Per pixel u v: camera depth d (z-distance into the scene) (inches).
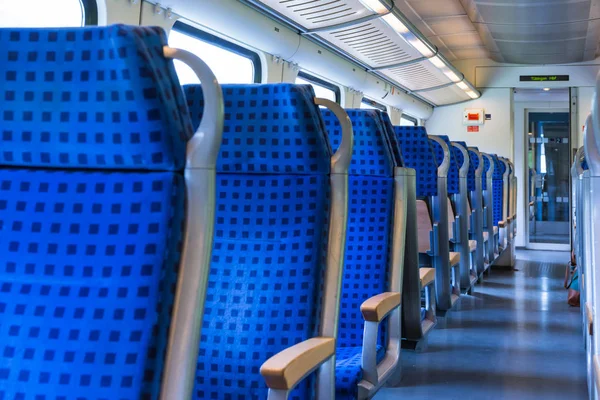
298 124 70.7
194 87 73.4
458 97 482.6
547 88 485.7
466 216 246.5
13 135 40.6
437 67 362.0
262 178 73.7
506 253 370.0
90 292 39.4
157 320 38.5
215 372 75.6
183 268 39.8
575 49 429.1
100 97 38.5
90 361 38.6
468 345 182.2
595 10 324.8
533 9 322.7
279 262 73.0
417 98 454.6
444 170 195.5
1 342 40.3
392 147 116.6
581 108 479.5
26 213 41.1
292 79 262.2
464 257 261.1
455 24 387.5
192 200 39.6
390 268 113.4
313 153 71.2
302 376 64.3
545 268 372.2
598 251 69.4
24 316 40.2
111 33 37.6
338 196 72.7
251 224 74.0
